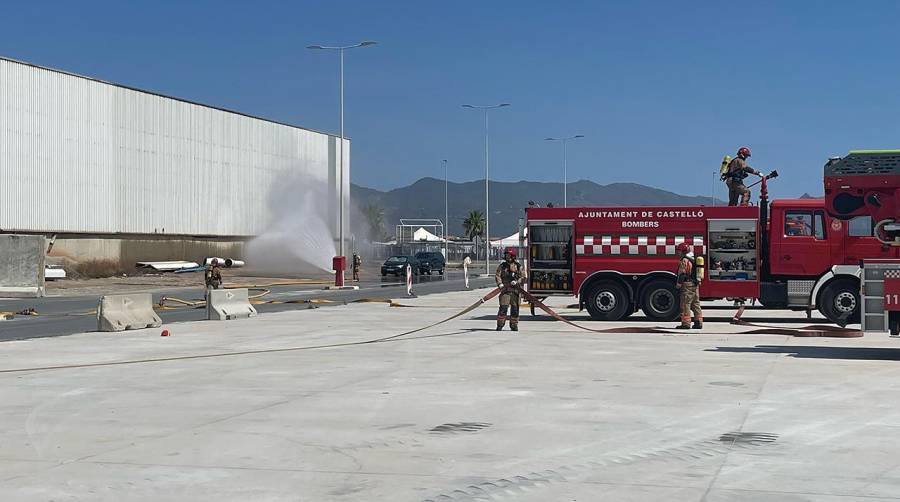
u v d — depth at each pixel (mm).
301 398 12680
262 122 80062
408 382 14234
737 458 8977
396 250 138250
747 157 26969
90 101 61344
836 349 19188
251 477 8289
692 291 24172
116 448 9492
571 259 26750
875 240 24781
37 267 41469
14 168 55094
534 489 7855
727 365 16375
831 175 18594
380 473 8430
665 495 7641
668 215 26016
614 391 13258
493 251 144625
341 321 27031
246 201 78250
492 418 11109
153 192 67500
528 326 25328
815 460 8891
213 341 21047
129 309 24578
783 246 25328
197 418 11164
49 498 7605
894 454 9141
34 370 15836
